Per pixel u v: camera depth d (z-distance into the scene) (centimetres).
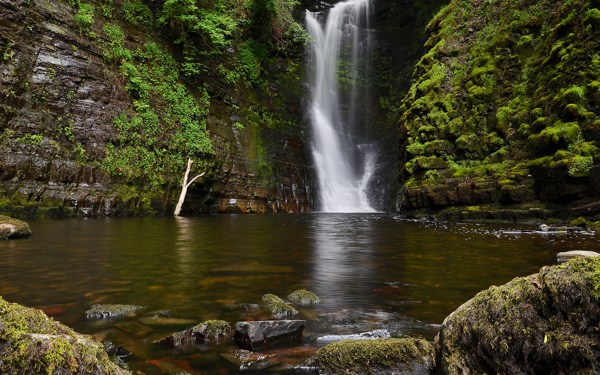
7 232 712
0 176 1159
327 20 3481
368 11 3519
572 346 134
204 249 635
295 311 298
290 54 3028
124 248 625
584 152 1038
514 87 1466
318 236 863
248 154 2152
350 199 2536
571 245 659
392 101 3130
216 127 2041
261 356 218
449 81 1700
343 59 3412
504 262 512
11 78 1240
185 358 214
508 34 1561
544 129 1191
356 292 361
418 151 1609
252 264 501
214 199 1894
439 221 1332
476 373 166
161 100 1755
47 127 1302
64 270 441
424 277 425
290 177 2311
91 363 146
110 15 1639
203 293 351
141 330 255
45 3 1370
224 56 2342
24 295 333
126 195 1469
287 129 2539
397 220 1445
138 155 1557
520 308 157
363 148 2933
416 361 196
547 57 1345
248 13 2575
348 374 197
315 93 3003
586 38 1189
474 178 1383
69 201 1292
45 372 130
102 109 1476
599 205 973
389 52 3328
